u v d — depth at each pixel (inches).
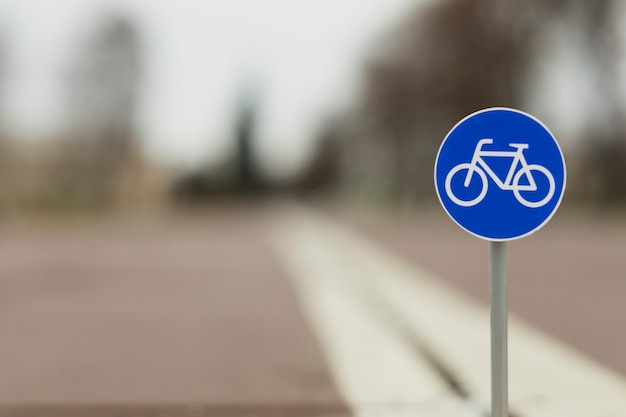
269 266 621.9
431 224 1439.5
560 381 228.7
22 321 359.3
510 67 1594.5
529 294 443.5
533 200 146.4
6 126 1642.5
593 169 1552.7
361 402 212.5
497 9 1608.0
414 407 206.5
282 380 239.0
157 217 1724.9
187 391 227.0
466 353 271.6
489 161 146.8
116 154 1870.1
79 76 1883.6
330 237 1019.3
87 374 249.8
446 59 1733.5
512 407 201.8
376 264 628.7
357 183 2743.6
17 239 982.4
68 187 1643.7
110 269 609.0
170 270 597.9
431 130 1904.5
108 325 346.3
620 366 249.3
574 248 791.1
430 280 510.3
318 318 360.2
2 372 254.2
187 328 336.5
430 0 1776.6
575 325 332.2
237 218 1775.3
